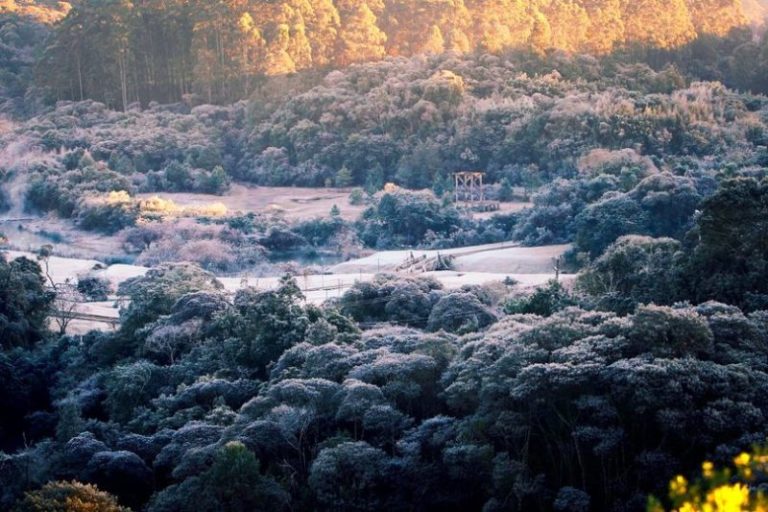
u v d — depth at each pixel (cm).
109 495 8894
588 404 8200
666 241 12669
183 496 8775
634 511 7875
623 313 11031
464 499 8956
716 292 10388
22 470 9906
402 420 9600
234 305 13412
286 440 9550
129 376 11844
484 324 12594
